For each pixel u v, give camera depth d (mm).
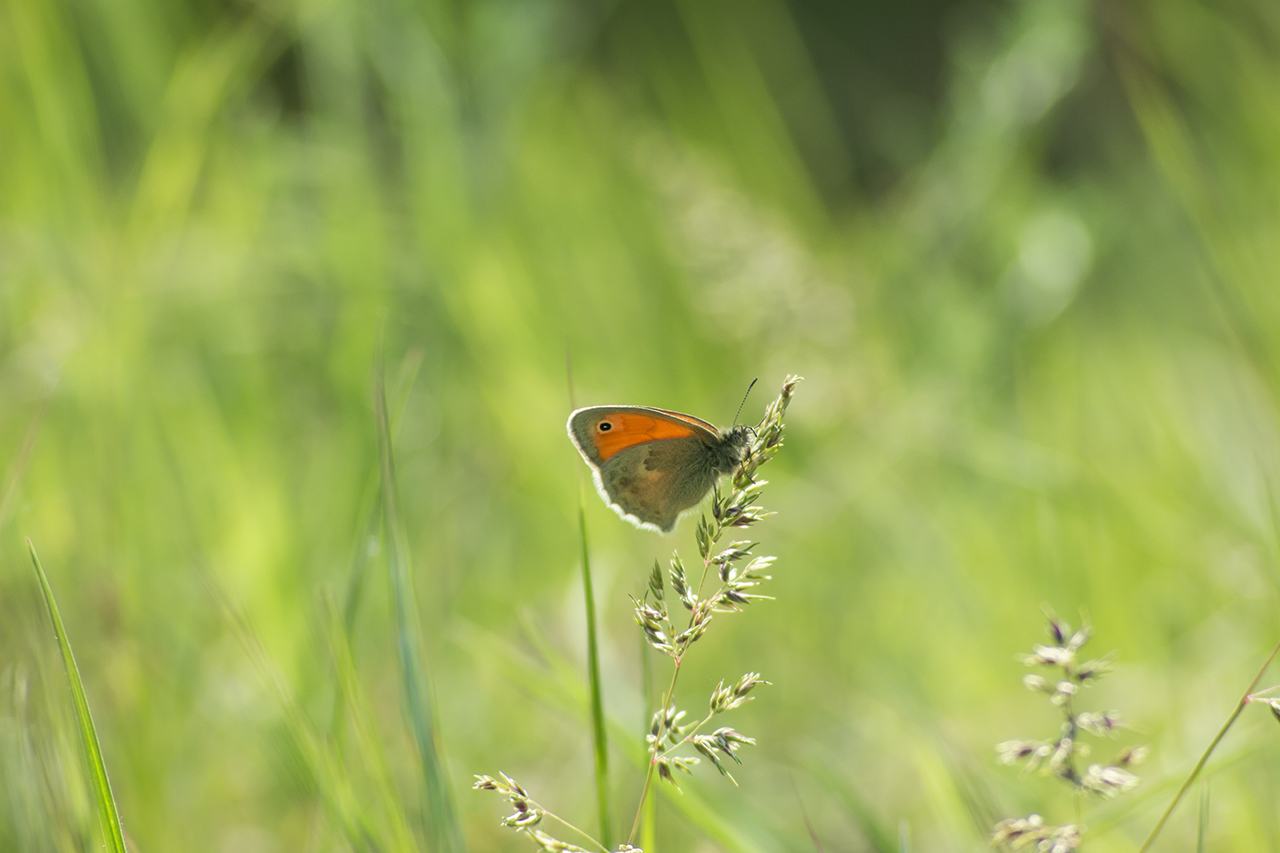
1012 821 1556
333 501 1643
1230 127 1737
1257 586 1629
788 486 1688
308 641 1613
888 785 1616
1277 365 1648
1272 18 1743
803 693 1639
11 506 1611
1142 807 1586
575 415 1585
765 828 1579
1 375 1641
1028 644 1646
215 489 1640
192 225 1679
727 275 1694
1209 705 1614
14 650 1578
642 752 1581
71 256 1649
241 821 1605
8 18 1649
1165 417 1694
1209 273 1657
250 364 1665
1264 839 1580
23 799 1562
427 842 1564
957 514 1688
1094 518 1658
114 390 1638
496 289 1698
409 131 1694
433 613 1641
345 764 1582
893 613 1665
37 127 1651
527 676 1585
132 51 1676
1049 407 1696
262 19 1680
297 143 1696
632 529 1669
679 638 1544
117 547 1616
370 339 1672
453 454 1687
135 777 1592
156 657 1609
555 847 1544
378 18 1691
